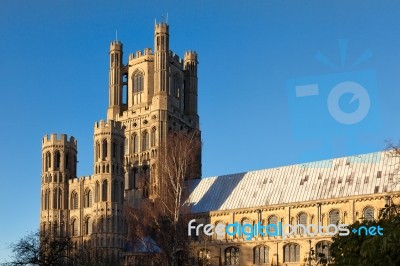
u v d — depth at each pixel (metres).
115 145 130.50
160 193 110.19
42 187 134.88
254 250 116.25
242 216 119.56
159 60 145.75
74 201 133.50
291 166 122.31
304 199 112.12
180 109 153.50
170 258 97.44
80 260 117.44
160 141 135.25
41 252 105.12
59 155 135.88
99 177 127.69
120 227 126.25
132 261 114.00
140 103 150.12
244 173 128.88
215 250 119.75
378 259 32.75
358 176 109.69
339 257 38.72
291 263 110.62
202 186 131.25
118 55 155.12
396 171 105.25
